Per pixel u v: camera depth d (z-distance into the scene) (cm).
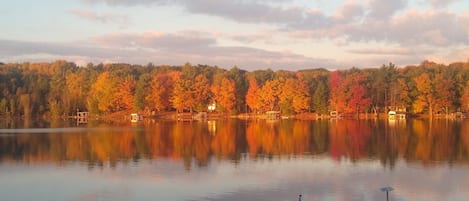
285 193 3391
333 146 5881
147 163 4619
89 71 17412
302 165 4450
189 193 3422
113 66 19862
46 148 5806
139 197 3338
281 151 5428
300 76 15862
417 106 13025
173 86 14900
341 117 13362
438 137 6888
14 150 5631
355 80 13600
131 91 14738
